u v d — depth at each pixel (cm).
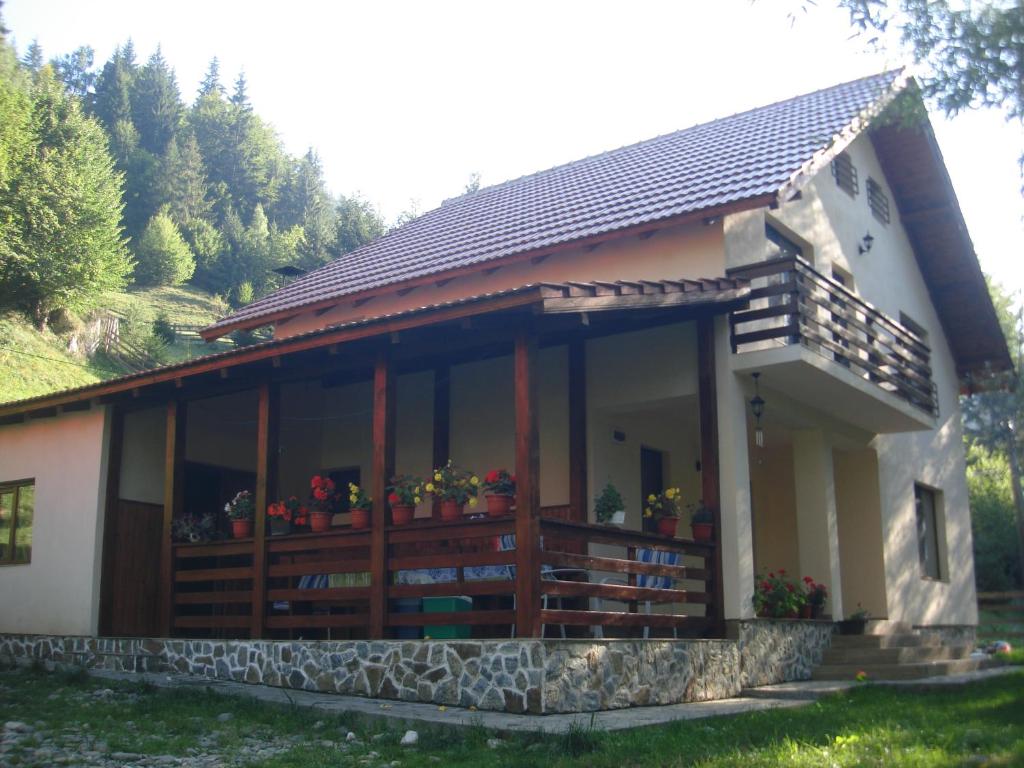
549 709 854
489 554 960
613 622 1000
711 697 1056
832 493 1454
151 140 8344
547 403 1364
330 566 1095
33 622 1405
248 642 1105
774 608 1238
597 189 1659
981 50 1000
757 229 1352
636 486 1382
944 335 2053
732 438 1186
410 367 1441
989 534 3531
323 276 1898
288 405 1623
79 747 745
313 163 10644
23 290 3709
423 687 935
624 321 1266
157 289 6031
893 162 1817
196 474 1523
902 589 1617
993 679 1144
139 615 1393
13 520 1479
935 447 1898
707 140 1711
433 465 1385
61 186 3909
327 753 733
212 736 802
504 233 1592
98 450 1384
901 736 759
